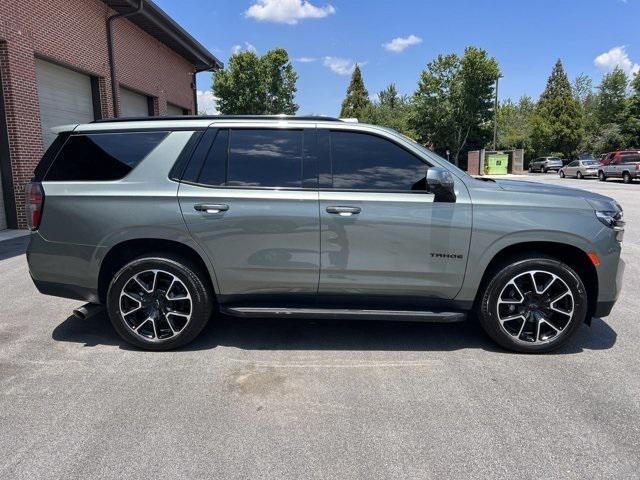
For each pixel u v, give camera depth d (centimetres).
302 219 379
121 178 392
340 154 389
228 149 392
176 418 297
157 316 399
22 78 1105
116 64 1563
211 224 382
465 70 4778
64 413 303
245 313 389
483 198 381
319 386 339
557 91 6097
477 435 279
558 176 4034
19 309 517
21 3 1102
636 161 2973
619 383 344
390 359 386
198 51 2200
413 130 5191
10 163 1101
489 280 389
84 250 392
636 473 246
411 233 378
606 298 389
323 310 390
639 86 5094
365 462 255
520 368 369
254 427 288
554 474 246
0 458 258
